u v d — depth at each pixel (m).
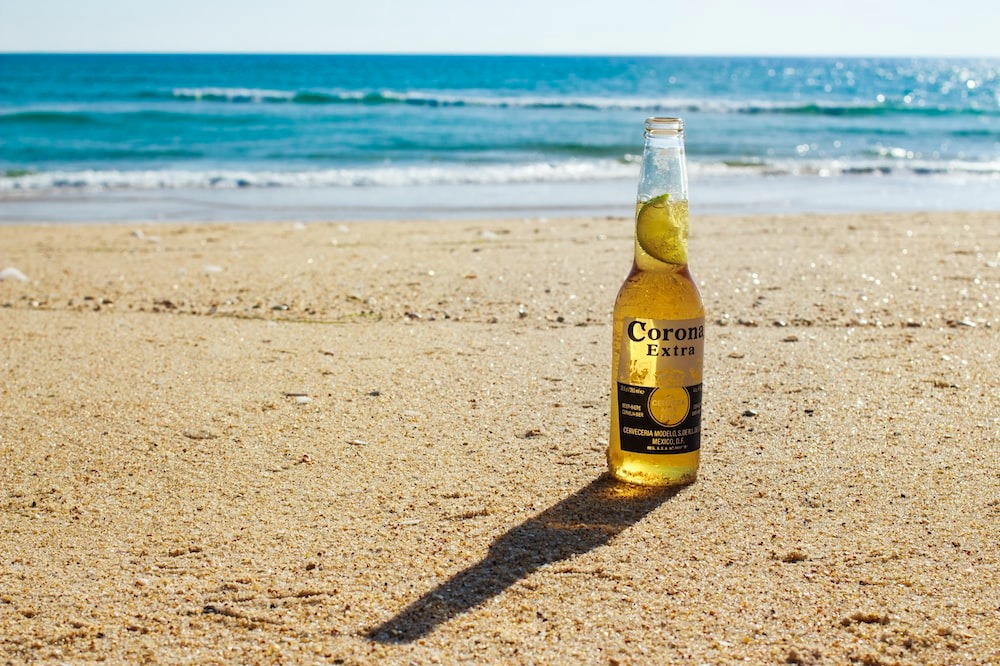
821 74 23.31
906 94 15.18
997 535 0.80
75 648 0.69
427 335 1.35
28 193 3.61
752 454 0.95
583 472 0.92
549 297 1.57
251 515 0.85
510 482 0.90
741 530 0.82
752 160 5.08
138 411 1.06
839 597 0.73
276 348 1.29
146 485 0.90
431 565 0.78
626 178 4.20
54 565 0.78
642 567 0.77
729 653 0.68
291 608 0.73
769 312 1.46
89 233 2.46
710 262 1.89
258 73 17.80
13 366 1.21
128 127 6.88
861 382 1.13
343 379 1.16
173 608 0.73
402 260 1.95
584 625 0.71
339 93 11.13
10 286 1.71
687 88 15.48
